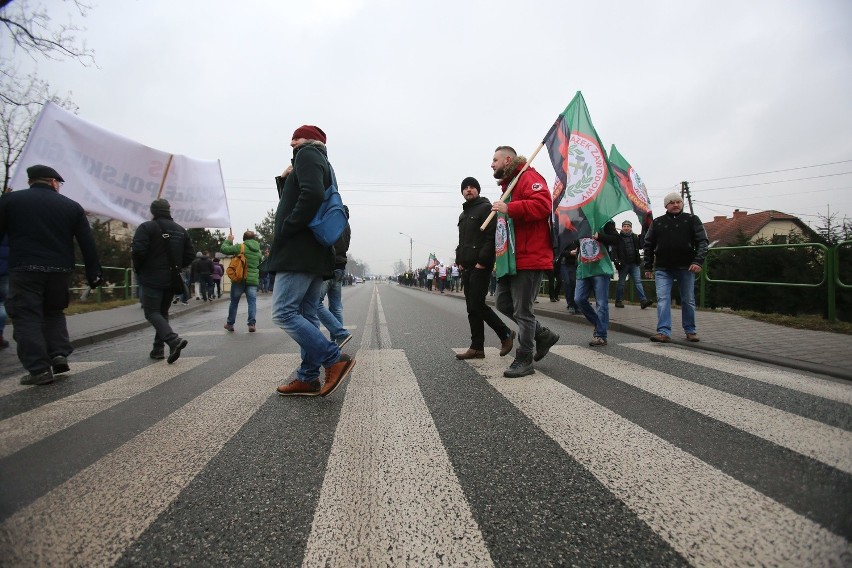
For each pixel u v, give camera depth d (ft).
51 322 14.30
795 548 4.76
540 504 5.86
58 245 13.83
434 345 19.13
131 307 40.93
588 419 9.00
